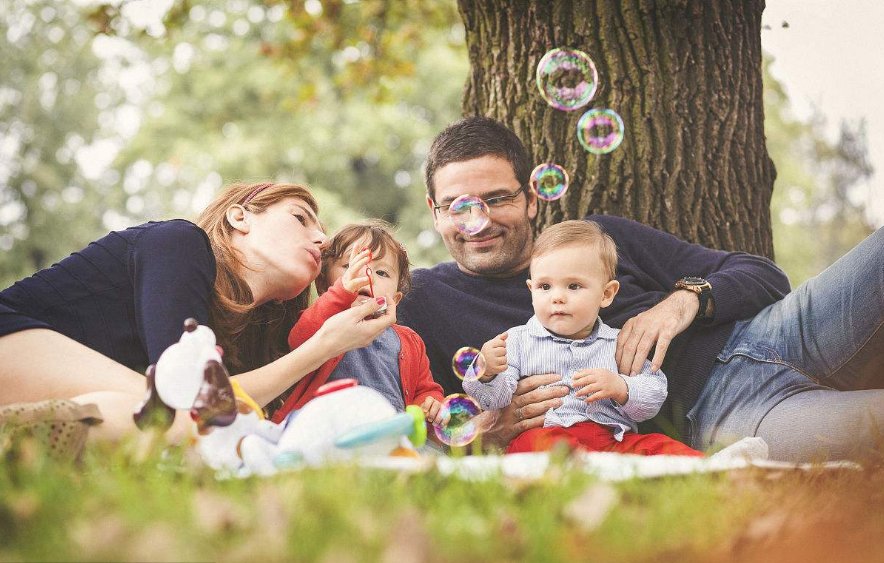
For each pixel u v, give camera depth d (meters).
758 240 3.89
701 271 3.40
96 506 1.57
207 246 2.59
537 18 3.83
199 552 1.38
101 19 5.61
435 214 3.43
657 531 1.55
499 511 1.58
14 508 1.55
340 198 16.53
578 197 3.80
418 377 3.11
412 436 2.02
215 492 1.72
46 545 1.42
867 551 1.71
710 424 3.09
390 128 16.41
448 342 3.28
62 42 20.50
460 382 3.27
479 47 4.01
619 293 3.32
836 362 3.05
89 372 2.25
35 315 2.48
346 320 2.50
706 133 3.80
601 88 3.79
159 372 2.00
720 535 1.58
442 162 3.36
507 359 3.09
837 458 2.63
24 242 19.53
